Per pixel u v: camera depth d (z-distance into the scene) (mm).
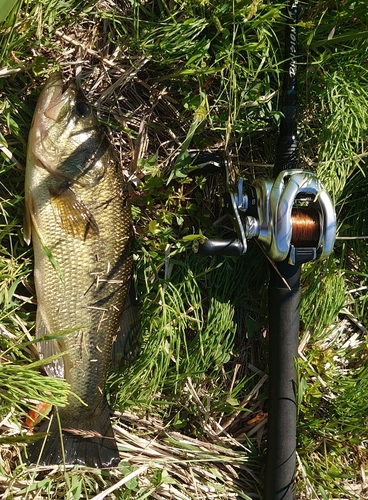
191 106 533
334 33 554
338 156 556
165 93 542
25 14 471
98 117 522
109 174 484
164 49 513
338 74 561
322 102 562
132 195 534
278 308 537
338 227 609
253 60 538
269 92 545
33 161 459
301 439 590
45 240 471
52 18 488
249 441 586
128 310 519
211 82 530
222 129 537
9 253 497
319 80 562
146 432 563
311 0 547
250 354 598
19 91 488
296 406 553
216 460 572
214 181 562
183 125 547
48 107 454
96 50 519
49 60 494
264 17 515
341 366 627
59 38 505
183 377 557
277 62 545
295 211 512
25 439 464
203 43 512
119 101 531
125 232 497
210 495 572
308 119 571
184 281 549
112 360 521
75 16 502
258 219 502
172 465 568
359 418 596
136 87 537
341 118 551
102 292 492
